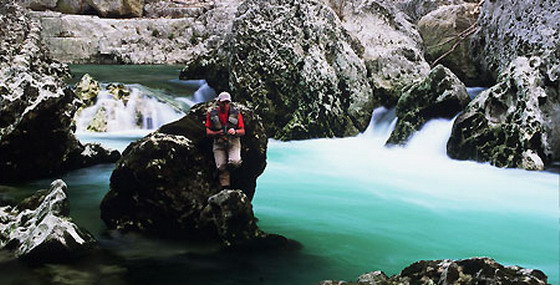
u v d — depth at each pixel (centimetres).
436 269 412
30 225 554
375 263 589
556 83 1103
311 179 996
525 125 1052
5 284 456
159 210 598
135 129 1388
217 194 583
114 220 619
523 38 1259
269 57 1382
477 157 1098
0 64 1298
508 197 888
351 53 1427
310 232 685
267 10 1430
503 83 1120
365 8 1614
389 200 867
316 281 517
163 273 507
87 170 930
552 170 1029
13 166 809
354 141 1354
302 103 1362
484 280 383
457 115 1209
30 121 793
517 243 682
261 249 582
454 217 786
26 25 1700
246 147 655
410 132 1231
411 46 1565
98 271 500
